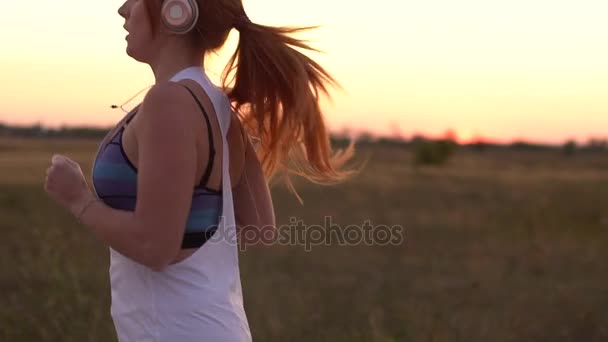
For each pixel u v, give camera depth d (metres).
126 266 2.69
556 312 9.35
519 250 15.41
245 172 3.16
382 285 11.33
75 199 2.56
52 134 60.91
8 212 17.48
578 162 103.06
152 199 2.47
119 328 2.74
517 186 38.78
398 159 82.75
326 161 3.09
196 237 2.66
